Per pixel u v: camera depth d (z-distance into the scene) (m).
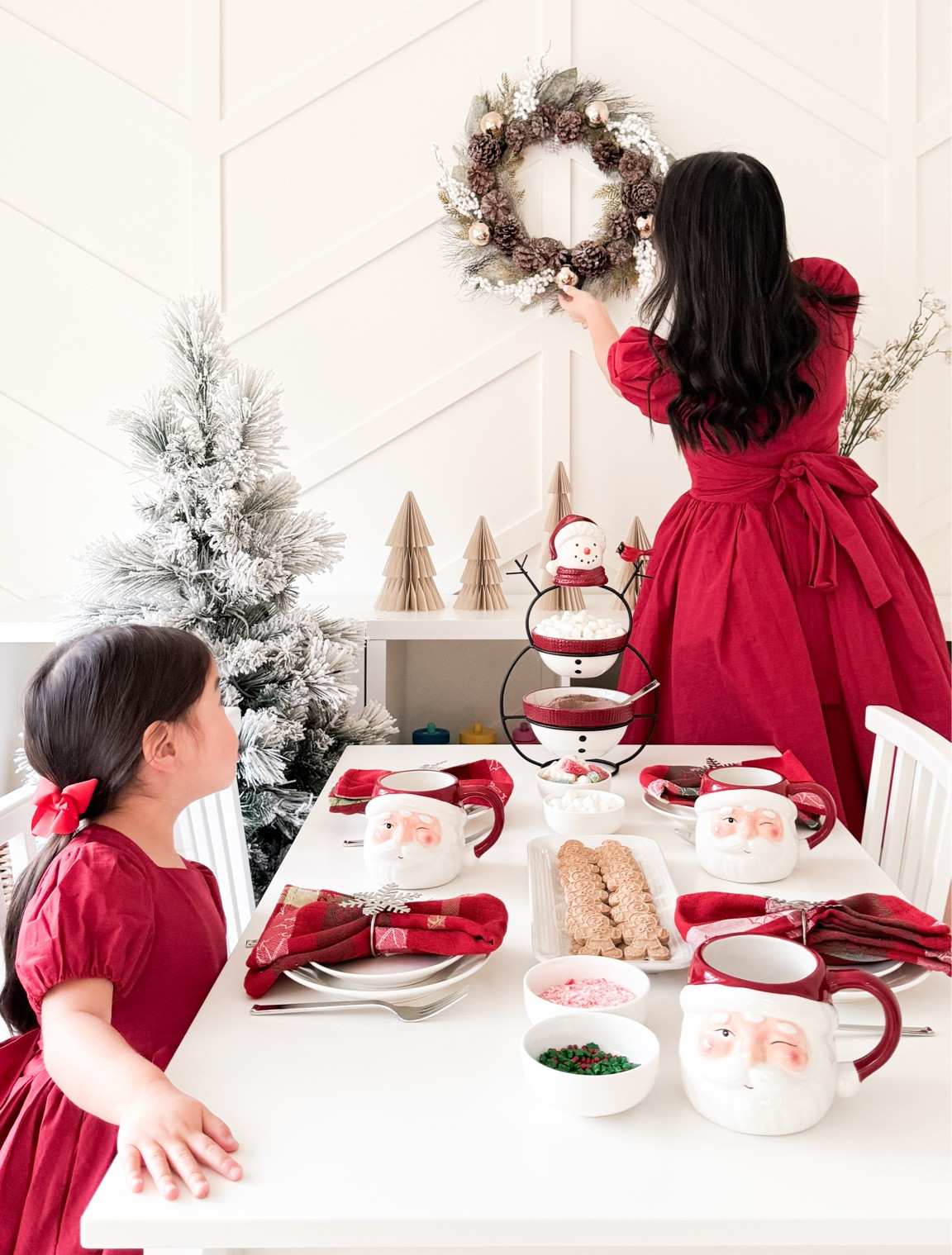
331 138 2.58
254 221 2.59
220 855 1.43
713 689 1.84
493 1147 0.69
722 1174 0.66
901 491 2.62
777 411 1.74
